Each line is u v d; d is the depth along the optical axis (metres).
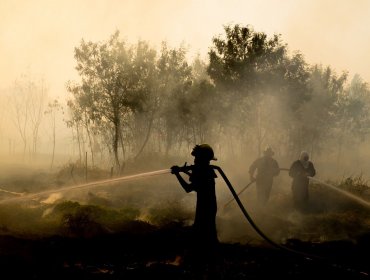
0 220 7.13
